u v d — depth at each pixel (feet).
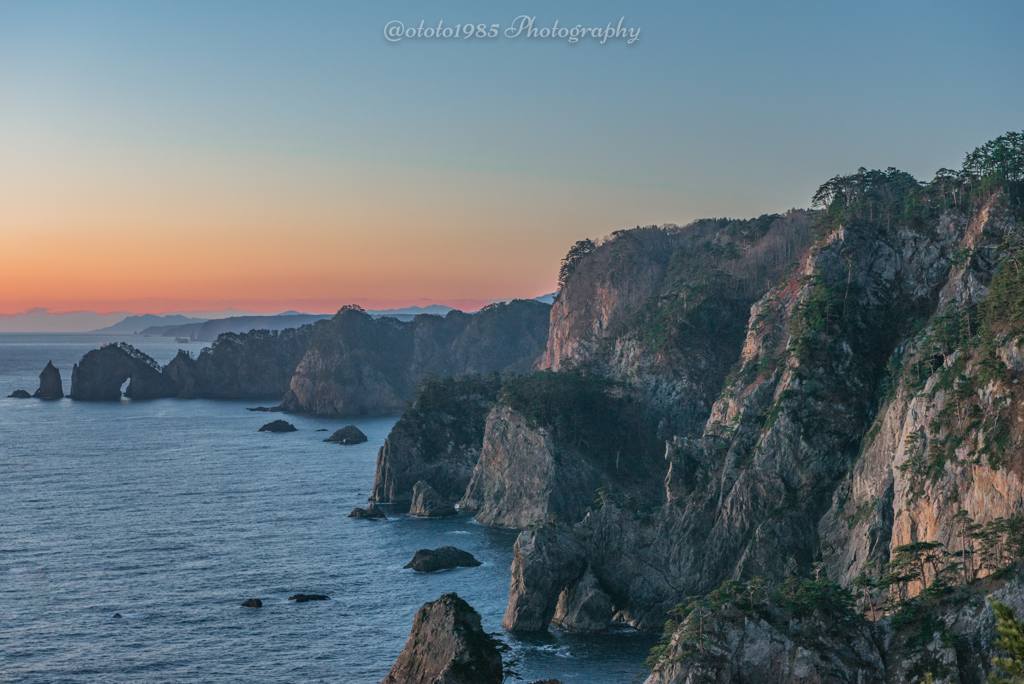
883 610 334.03
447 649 284.61
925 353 435.12
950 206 555.69
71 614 450.71
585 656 399.03
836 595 328.90
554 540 449.89
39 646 406.82
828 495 470.39
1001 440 333.42
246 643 409.08
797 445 479.82
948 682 281.54
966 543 333.83
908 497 381.81
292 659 390.01
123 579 512.22
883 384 497.05
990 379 354.13
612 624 458.50
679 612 356.79
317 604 465.47
